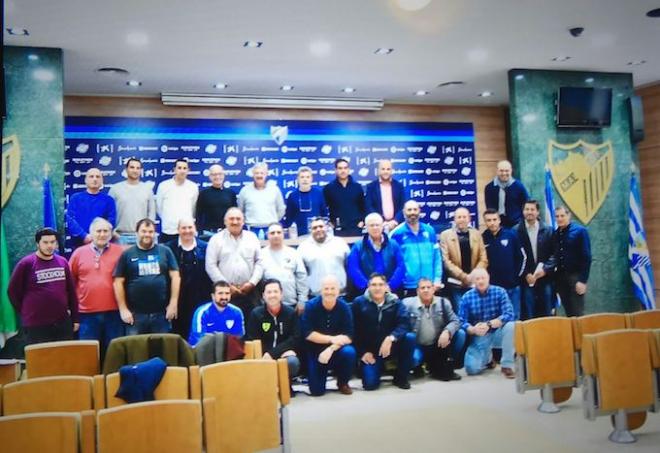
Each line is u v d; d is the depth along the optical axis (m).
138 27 6.61
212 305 6.02
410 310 6.63
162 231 8.01
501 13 6.62
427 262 7.29
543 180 8.72
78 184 9.09
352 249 7.09
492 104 10.95
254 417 3.67
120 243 7.57
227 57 7.76
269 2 6.07
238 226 6.66
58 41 6.93
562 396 5.31
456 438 4.51
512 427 4.75
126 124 9.34
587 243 7.70
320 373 6.05
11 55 7.00
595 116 8.80
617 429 4.36
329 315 6.19
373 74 8.77
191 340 5.95
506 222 8.40
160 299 6.17
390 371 6.52
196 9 6.18
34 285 5.85
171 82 8.80
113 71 8.15
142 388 3.57
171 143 9.50
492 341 6.84
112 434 2.69
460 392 6.00
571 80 8.95
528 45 7.72
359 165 10.31
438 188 10.63
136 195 7.80
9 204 6.80
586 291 8.75
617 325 5.34
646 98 10.12
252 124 9.87
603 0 6.38
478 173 10.84
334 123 10.23
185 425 2.86
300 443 4.48
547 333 5.12
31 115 6.98
